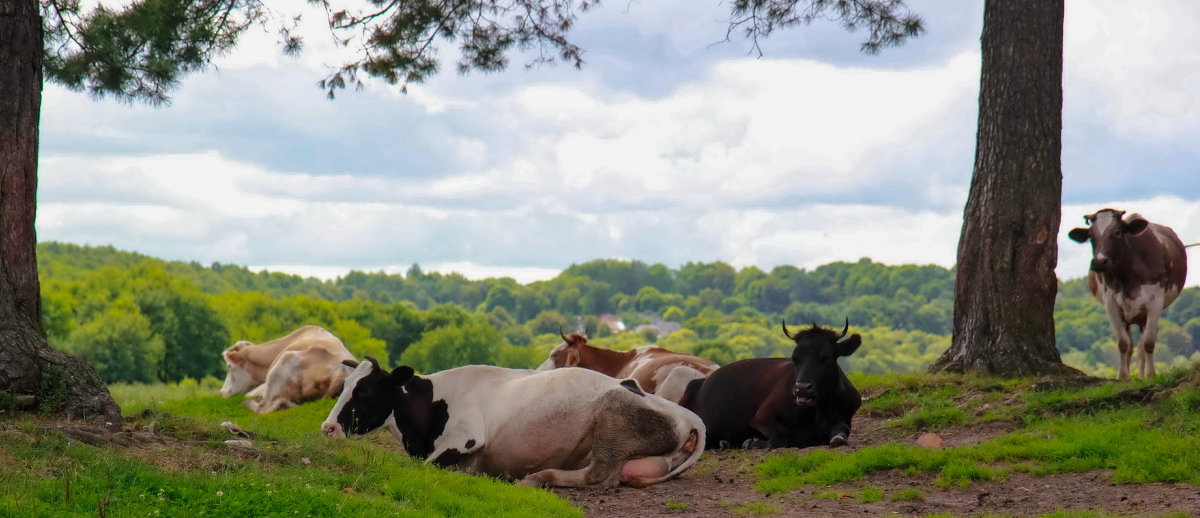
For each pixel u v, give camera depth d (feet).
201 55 52.26
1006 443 32.32
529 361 376.27
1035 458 30.25
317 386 57.11
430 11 57.62
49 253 512.63
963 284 49.55
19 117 29.45
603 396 29.86
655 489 29.66
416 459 29.84
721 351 369.09
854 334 35.50
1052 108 48.39
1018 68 48.37
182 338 271.49
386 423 31.37
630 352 47.75
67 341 244.01
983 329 48.26
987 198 48.88
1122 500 25.08
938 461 30.19
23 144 29.48
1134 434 30.68
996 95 48.88
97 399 28.37
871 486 29.01
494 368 32.45
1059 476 28.32
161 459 23.81
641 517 25.70
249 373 63.10
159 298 274.57
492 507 24.39
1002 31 48.85
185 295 278.67
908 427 38.99
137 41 49.24
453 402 31.42
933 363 50.39
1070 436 31.73
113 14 47.75
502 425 30.42
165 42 49.78
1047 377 42.98
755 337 624.18
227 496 20.79
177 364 268.41
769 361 38.52
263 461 25.67
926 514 25.02
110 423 27.81
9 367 27.25
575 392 30.14
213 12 51.78
